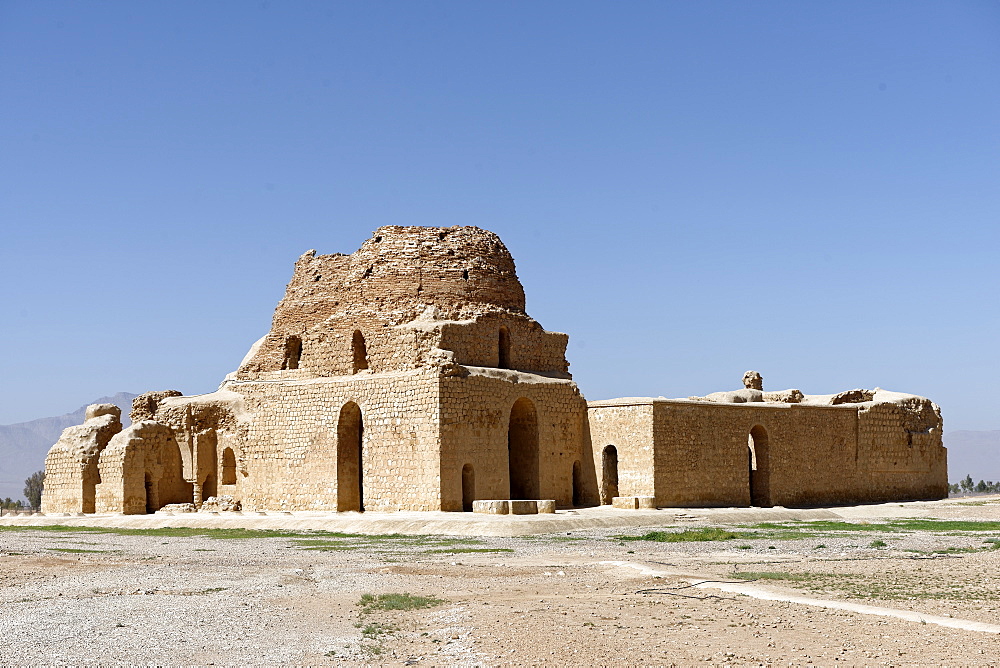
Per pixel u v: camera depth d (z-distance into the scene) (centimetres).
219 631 2244
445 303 6275
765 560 3406
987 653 1956
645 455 6038
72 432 6875
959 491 13975
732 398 7488
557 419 6228
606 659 1961
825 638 2094
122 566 3406
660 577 2912
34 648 2091
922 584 2783
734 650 2011
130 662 1984
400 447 5681
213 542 4409
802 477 6738
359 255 6562
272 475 6247
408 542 4241
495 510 5188
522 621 2277
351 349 6391
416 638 2166
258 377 6912
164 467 6694
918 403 7575
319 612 2447
